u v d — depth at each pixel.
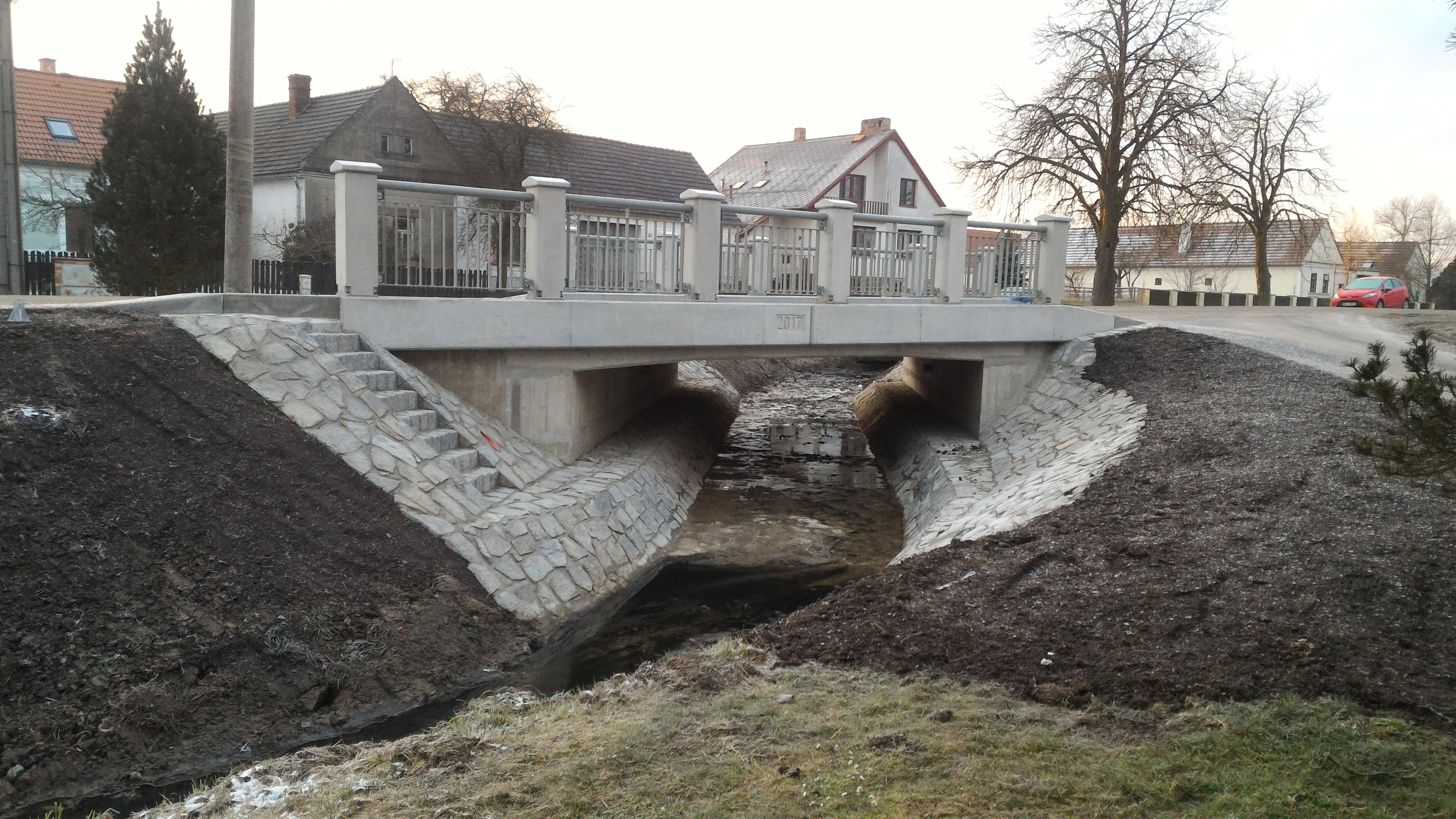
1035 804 4.24
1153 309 25.34
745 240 13.95
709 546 12.14
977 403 16.36
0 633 5.92
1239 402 12.01
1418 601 6.08
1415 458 4.98
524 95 34.94
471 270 13.31
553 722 5.53
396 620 7.66
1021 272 16.67
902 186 55.50
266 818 4.43
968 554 8.23
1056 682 5.68
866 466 18.09
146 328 9.13
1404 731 4.70
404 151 34.69
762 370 32.97
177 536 7.18
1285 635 5.85
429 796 4.53
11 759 5.43
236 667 6.57
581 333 12.25
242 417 8.71
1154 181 33.50
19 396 7.53
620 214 14.35
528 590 8.92
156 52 23.17
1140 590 6.87
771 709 5.46
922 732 5.04
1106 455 10.99
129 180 22.53
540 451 12.36
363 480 8.91
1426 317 22.48
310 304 10.91
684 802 4.36
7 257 15.62
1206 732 4.83
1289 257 62.47
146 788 5.58
